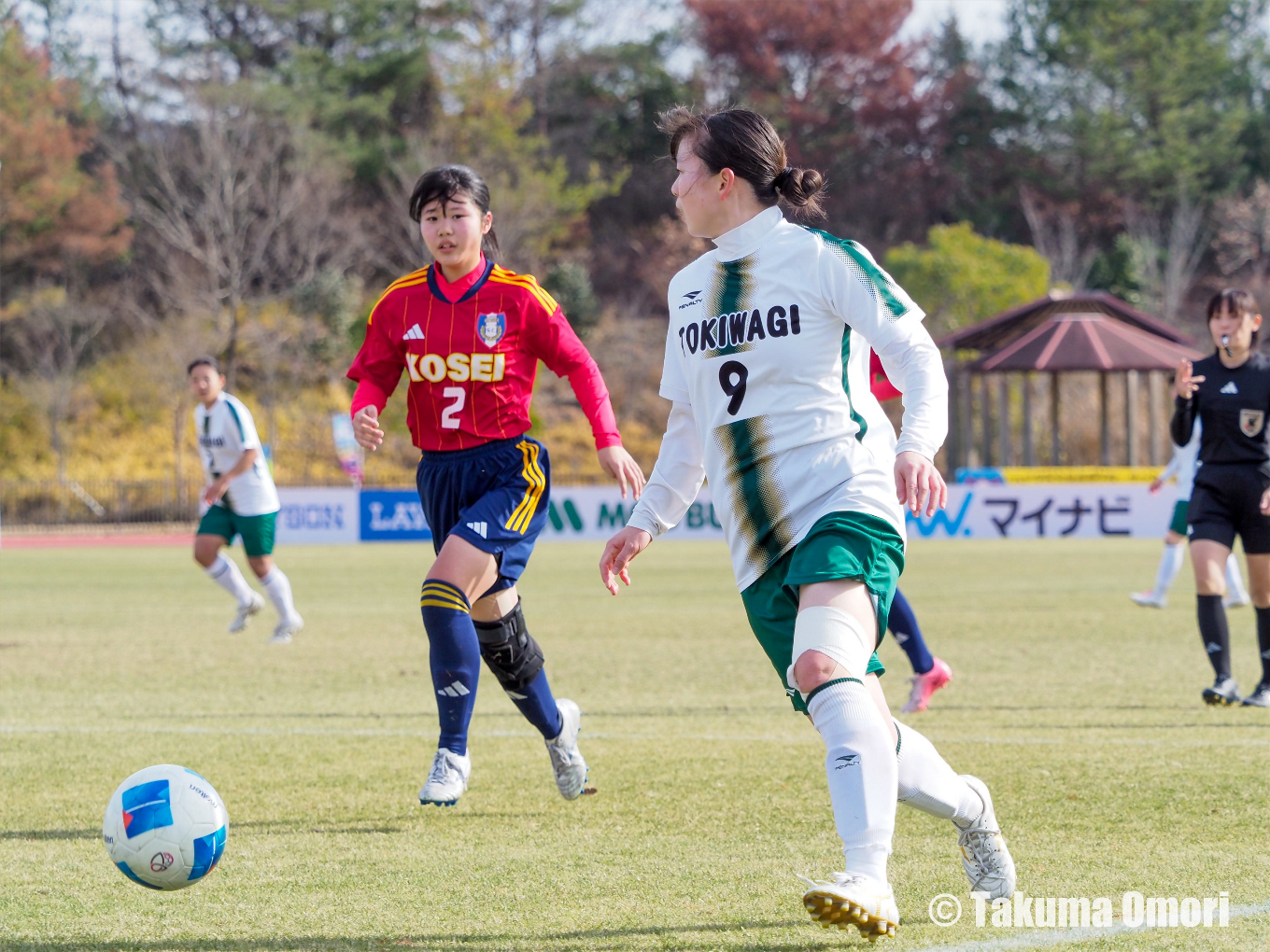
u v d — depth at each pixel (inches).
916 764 217.2
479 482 328.2
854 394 223.0
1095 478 1927.9
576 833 291.7
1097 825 291.3
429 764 375.9
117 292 3233.3
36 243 3083.2
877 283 217.0
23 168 3029.0
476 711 486.3
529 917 228.5
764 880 250.5
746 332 222.7
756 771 360.2
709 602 960.3
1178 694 502.0
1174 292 3599.9
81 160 3383.4
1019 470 1937.7
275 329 3120.1
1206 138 3912.4
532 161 3245.6
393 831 296.0
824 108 4084.6
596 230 3794.3
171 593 1086.4
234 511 706.2
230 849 279.6
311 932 220.7
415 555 1588.3
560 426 3166.8
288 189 3080.7
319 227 3213.6
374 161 3275.1
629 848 277.1
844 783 197.3
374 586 1131.3
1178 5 3998.5
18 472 2866.6
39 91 3154.5
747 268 224.5
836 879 188.4
